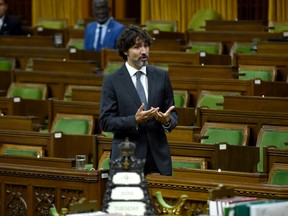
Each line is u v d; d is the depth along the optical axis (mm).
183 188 16188
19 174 18453
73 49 34344
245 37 36188
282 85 27688
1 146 22656
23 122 24562
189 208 16188
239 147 20578
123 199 12430
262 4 45375
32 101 27578
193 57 32312
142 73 17234
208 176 17594
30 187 18391
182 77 28859
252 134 23906
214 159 20516
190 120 25703
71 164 19453
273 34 35750
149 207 12422
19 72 31391
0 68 35344
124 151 12500
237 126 23750
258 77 30125
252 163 20516
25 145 22484
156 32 39188
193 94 28562
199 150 20656
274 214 11750
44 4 49656
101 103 17219
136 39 16984
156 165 17094
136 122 16578
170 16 46406
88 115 26188
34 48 35031
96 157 21828
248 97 25438
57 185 18078
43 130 27266
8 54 35438
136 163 12500
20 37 37844
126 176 12477
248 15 45688
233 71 29625
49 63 32344
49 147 22266
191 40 36938
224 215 11742
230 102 25656
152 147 17047
